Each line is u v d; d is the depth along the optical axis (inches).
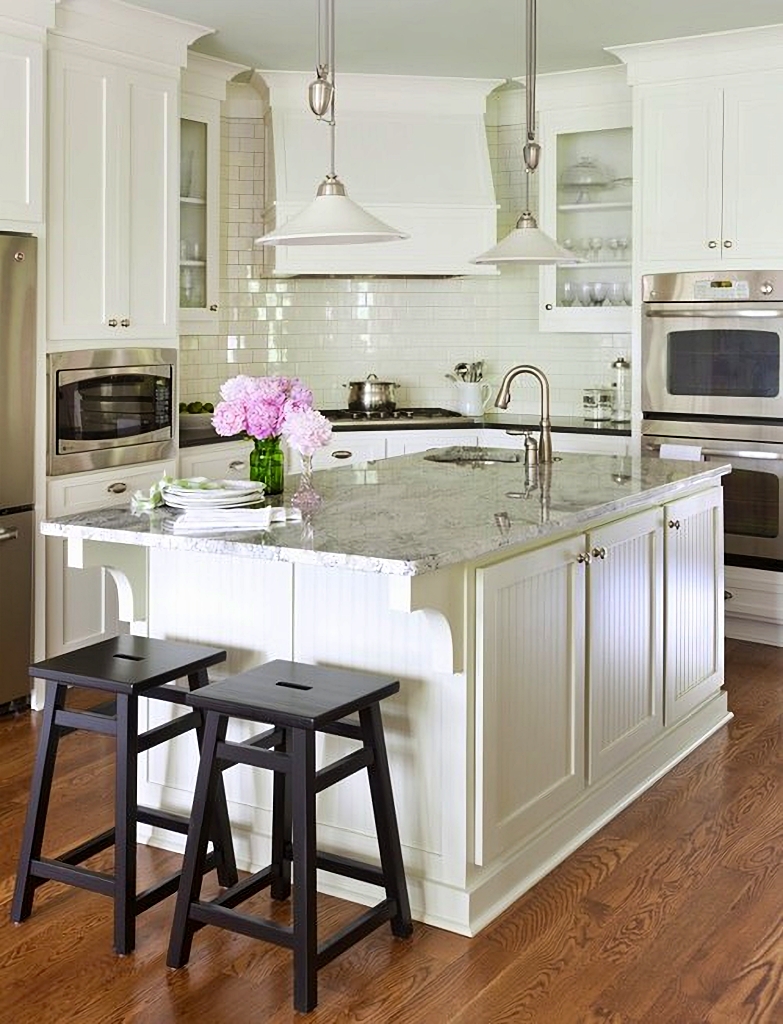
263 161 258.2
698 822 146.4
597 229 256.1
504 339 280.8
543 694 132.6
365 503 143.4
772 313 218.7
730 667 213.3
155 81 206.7
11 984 108.1
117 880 113.1
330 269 248.1
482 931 118.7
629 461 187.2
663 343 231.8
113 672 115.0
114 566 134.3
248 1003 105.3
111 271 200.2
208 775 109.4
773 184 218.2
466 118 256.8
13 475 182.5
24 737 175.0
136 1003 105.1
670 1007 105.2
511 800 126.7
